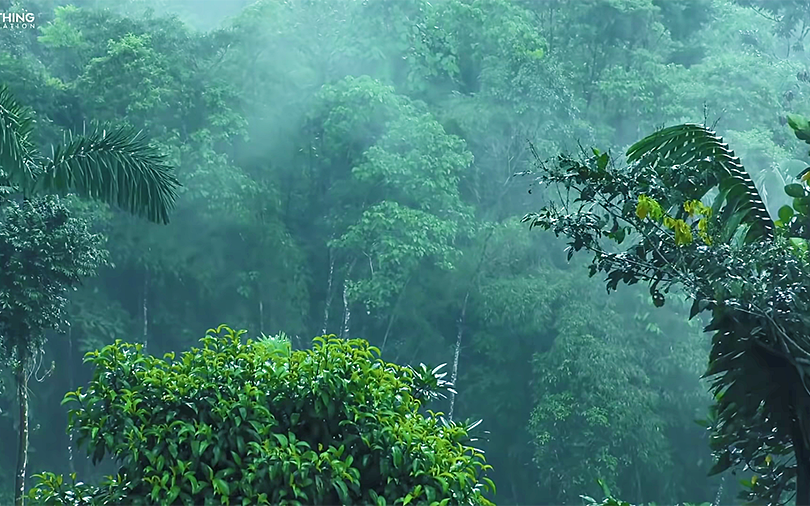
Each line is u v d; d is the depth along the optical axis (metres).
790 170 17.56
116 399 4.16
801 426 3.95
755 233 4.28
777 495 4.56
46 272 12.11
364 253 22.77
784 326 3.80
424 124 23.02
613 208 4.11
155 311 22.72
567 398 19.86
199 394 4.10
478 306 22.56
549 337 22.11
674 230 3.96
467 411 22.61
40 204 12.13
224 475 3.93
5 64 23.25
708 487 20.88
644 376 20.47
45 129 22.38
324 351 4.32
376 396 4.21
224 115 23.44
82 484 4.33
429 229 22.08
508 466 22.22
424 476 4.03
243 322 22.56
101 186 8.25
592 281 21.91
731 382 4.32
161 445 3.98
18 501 12.16
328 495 4.05
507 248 22.88
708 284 3.87
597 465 19.33
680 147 4.45
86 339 21.25
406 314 23.06
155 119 23.30
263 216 23.23
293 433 4.15
